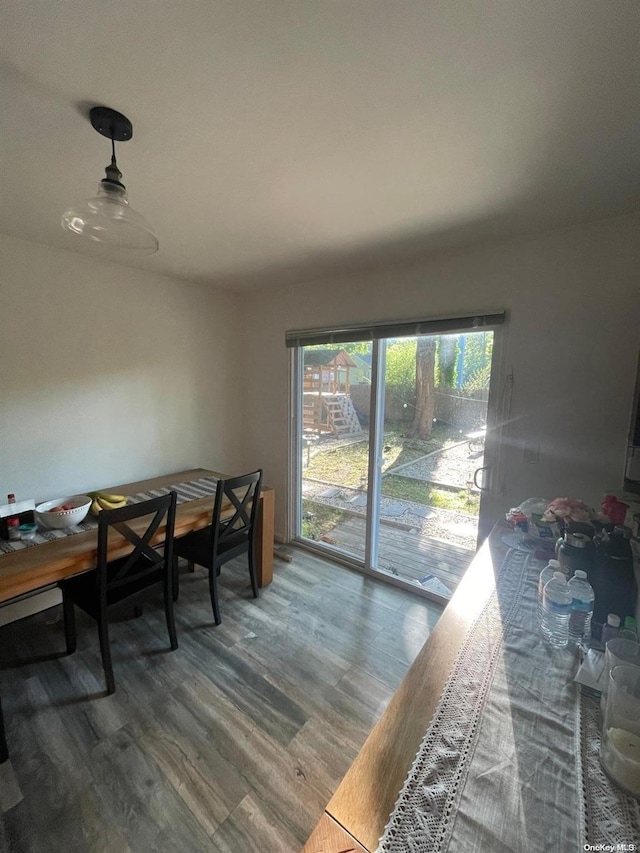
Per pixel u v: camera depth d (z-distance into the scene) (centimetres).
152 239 134
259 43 83
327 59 87
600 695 85
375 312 252
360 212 169
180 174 139
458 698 84
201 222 181
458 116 107
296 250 218
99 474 254
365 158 128
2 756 137
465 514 231
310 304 288
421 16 77
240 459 352
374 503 272
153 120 110
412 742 74
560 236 183
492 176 138
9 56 87
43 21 78
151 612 230
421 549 256
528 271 193
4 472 212
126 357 262
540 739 75
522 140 117
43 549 161
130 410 268
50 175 142
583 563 113
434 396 240
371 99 100
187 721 156
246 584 266
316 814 123
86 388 243
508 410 204
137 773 135
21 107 104
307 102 102
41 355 222
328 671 185
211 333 317
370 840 57
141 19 78
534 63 87
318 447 309
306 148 123
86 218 118
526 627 109
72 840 115
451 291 219
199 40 83
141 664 187
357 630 216
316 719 158
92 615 169
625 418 173
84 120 111
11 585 141
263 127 113
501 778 67
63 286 228
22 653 193
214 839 116
